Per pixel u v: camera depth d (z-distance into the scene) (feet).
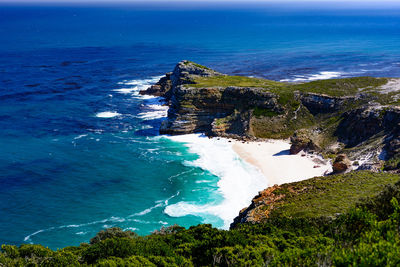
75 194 260.83
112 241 142.31
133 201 253.03
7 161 311.06
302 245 118.42
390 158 266.57
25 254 148.66
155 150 343.87
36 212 237.66
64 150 338.54
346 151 311.47
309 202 179.01
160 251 136.87
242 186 272.31
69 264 133.80
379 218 122.31
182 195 261.03
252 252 111.86
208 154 335.06
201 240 148.97
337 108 375.25
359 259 74.38
